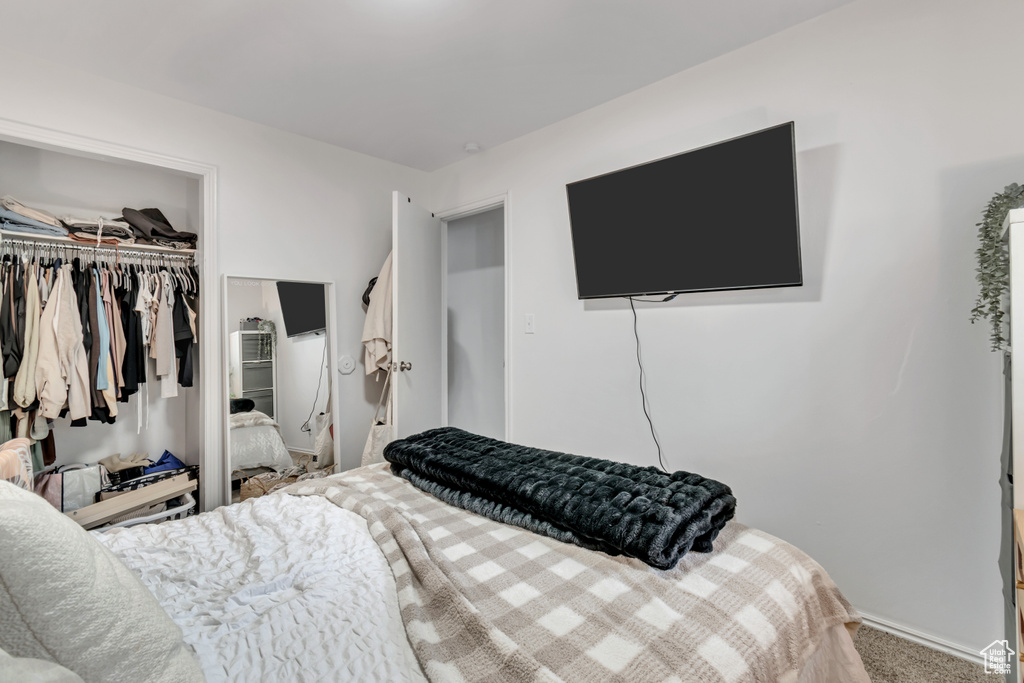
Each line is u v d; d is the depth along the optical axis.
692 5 1.77
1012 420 1.05
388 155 3.23
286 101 2.47
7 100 1.98
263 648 0.78
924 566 1.66
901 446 1.69
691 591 0.94
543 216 2.80
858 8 1.75
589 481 1.29
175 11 1.77
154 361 2.72
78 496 2.31
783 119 1.93
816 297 1.87
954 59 1.58
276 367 2.82
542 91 2.39
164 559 1.11
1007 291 1.28
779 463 1.97
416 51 2.04
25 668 0.47
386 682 0.71
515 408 2.96
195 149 2.50
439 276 3.46
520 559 1.08
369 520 1.28
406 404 2.97
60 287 2.23
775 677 0.81
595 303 2.56
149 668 0.57
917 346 1.66
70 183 2.53
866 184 1.75
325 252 3.03
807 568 1.11
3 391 2.08
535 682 0.68
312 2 1.72
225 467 2.59
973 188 1.55
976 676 1.49
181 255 2.71
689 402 2.22
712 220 2.01
